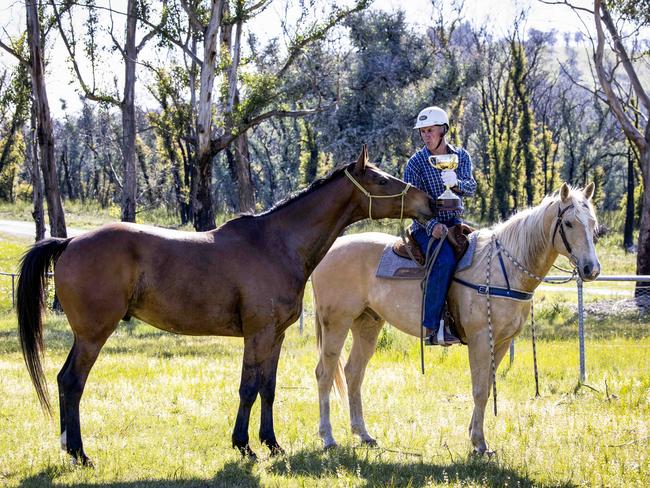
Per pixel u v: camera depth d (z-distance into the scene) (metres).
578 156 60.81
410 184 6.44
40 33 22.81
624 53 21.42
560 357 11.46
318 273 7.28
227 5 22.97
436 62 39.00
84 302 5.77
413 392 9.05
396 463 6.14
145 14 23.80
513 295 6.37
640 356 11.62
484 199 53.44
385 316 7.03
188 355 13.17
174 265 5.93
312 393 9.03
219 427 7.35
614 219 59.56
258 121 23.17
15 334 16.66
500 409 8.01
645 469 5.67
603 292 24.92
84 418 7.52
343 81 35.47
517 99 55.00
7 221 55.97
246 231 6.27
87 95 23.66
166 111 27.67
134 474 5.76
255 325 6.11
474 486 5.40
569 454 6.11
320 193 6.44
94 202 71.81
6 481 5.52
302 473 5.81
